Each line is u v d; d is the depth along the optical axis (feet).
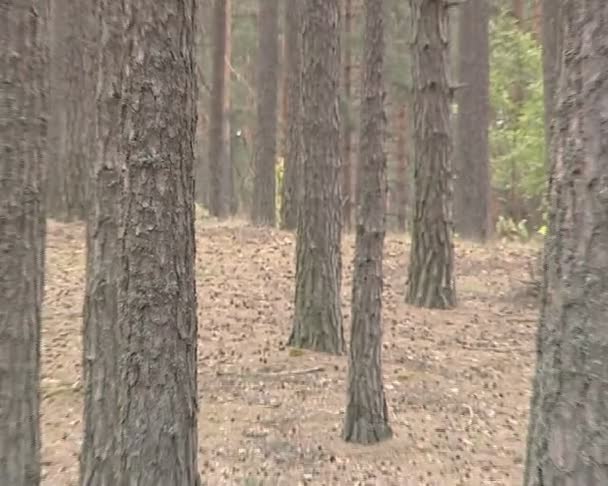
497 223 99.30
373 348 30.37
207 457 28.32
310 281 42.11
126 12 20.24
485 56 82.53
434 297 51.75
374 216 29.25
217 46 92.02
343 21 101.45
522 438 31.27
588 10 12.86
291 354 41.06
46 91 16.49
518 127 98.58
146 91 20.13
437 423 32.78
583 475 12.56
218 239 67.36
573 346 12.81
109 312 21.20
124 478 20.31
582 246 12.78
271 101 84.48
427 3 51.06
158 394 20.30
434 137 51.47
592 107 12.76
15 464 15.89
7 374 15.80
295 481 26.16
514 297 54.60
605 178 12.62
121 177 20.38
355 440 30.22
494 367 40.73
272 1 84.94
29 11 15.96
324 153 41.50
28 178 15.99
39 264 16.37
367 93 28.53
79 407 32.89
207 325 45.37
